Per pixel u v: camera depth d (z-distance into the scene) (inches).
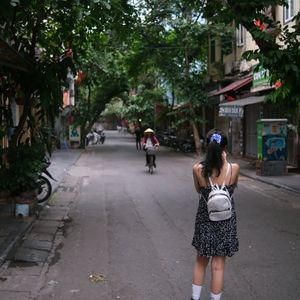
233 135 1072.8
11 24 399.9
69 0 298.4
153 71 1438.2
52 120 425.4
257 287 233.5
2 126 469.4
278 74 428.1
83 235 345.7
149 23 1068.5
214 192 192.1
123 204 475.2
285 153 685.3
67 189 588.7
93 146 1614.2
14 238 322.0
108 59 1187.3
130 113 1991.9
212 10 464.4
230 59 1084.5
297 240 326.0
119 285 238.1
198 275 202.4
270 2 416.2
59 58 429.7
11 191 392.5
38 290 231.0
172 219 400.5
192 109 1143.0
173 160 1031.6
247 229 359.6
